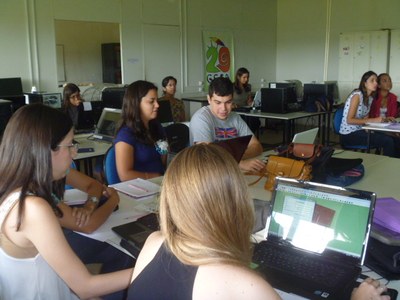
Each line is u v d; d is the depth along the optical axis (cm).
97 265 192
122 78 693
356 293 110
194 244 80
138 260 95
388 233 134
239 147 225
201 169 81
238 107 645
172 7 736
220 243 79
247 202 83
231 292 75
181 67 764
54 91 619
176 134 366
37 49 592
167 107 493
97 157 364
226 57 830
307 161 212
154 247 92
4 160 123
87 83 737
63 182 154
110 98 454
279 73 927
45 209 121
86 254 192
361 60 772
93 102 451
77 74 748
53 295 128
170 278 82
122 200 195
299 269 125
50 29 601
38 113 125
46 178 124
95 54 752
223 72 830
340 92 812
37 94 503
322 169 214
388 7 740
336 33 820
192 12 765
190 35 768
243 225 82
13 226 119
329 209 135
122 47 684
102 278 126
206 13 786
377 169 253
